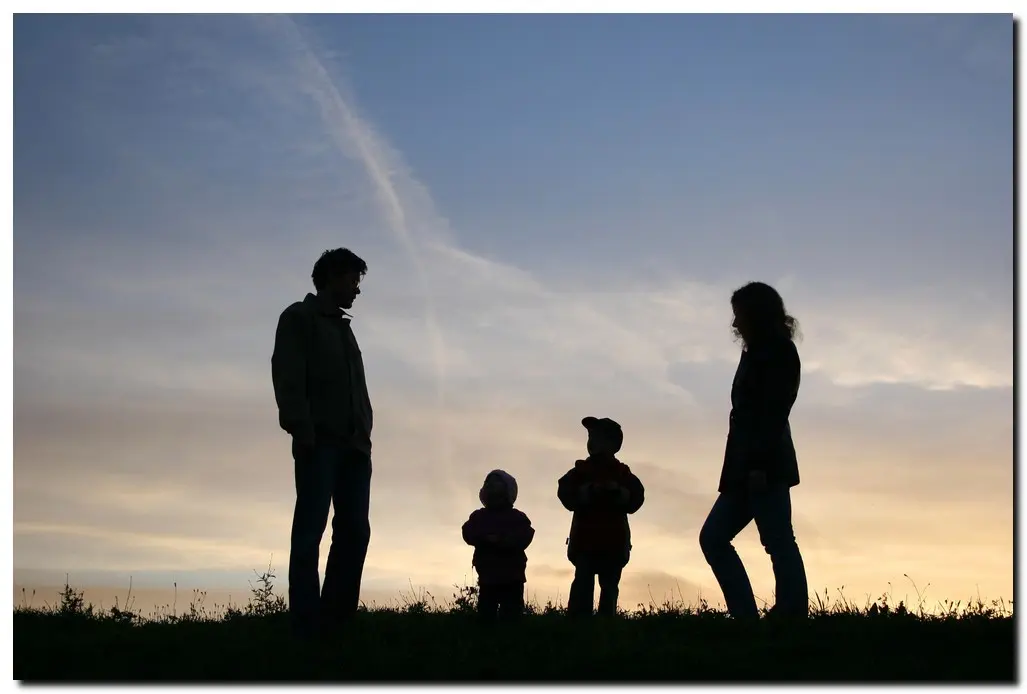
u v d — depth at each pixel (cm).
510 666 725
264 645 786
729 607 915
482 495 1009
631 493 1043
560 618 977
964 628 822
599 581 1043
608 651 761
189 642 819
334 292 838
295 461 808
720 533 916
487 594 988
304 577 791
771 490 891
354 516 826
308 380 805
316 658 744
